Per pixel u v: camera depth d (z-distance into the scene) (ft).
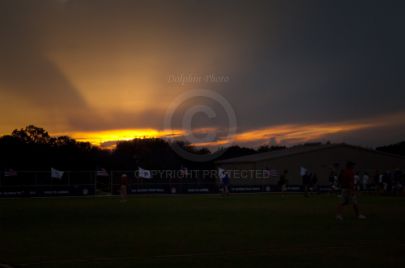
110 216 88.99
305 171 195.21
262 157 256.73
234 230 66.54
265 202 131.34
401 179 180.14
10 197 173.88
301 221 77.71
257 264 43.16
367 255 47.09
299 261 44.34
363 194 186.60
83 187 186.09
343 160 261.03
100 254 48.55
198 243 55.11
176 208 109.09
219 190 199.82
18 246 53.88
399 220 78.43
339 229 66.85
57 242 56.65
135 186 190.70
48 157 283.38
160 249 51.26
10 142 285.23
